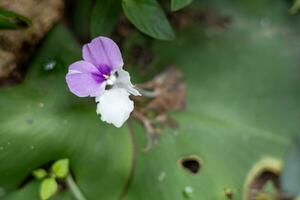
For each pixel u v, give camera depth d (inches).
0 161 15.2
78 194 15.8
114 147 16.1
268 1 17.7
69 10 16.6
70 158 15.7
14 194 15.6
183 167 16.5
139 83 16.7
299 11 17.7
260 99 17.3
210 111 17.0
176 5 14.6
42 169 15.7
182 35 17.3
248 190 16.7
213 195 16.3
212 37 17.4
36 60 15.9
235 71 17.3
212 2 17.6
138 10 15.0
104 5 15.3
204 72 17.2
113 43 14.1
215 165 16.6
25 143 15.3
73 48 16.1
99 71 14.4
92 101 16.0
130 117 16.6
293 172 17.0
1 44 15.6
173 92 17.0
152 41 17.0
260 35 17.6
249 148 16.9
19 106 15.4
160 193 16.2
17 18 15.4
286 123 17.2
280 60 17.5
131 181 16.2
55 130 15.5
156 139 16.6
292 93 17.4
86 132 15.8
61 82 15.8
